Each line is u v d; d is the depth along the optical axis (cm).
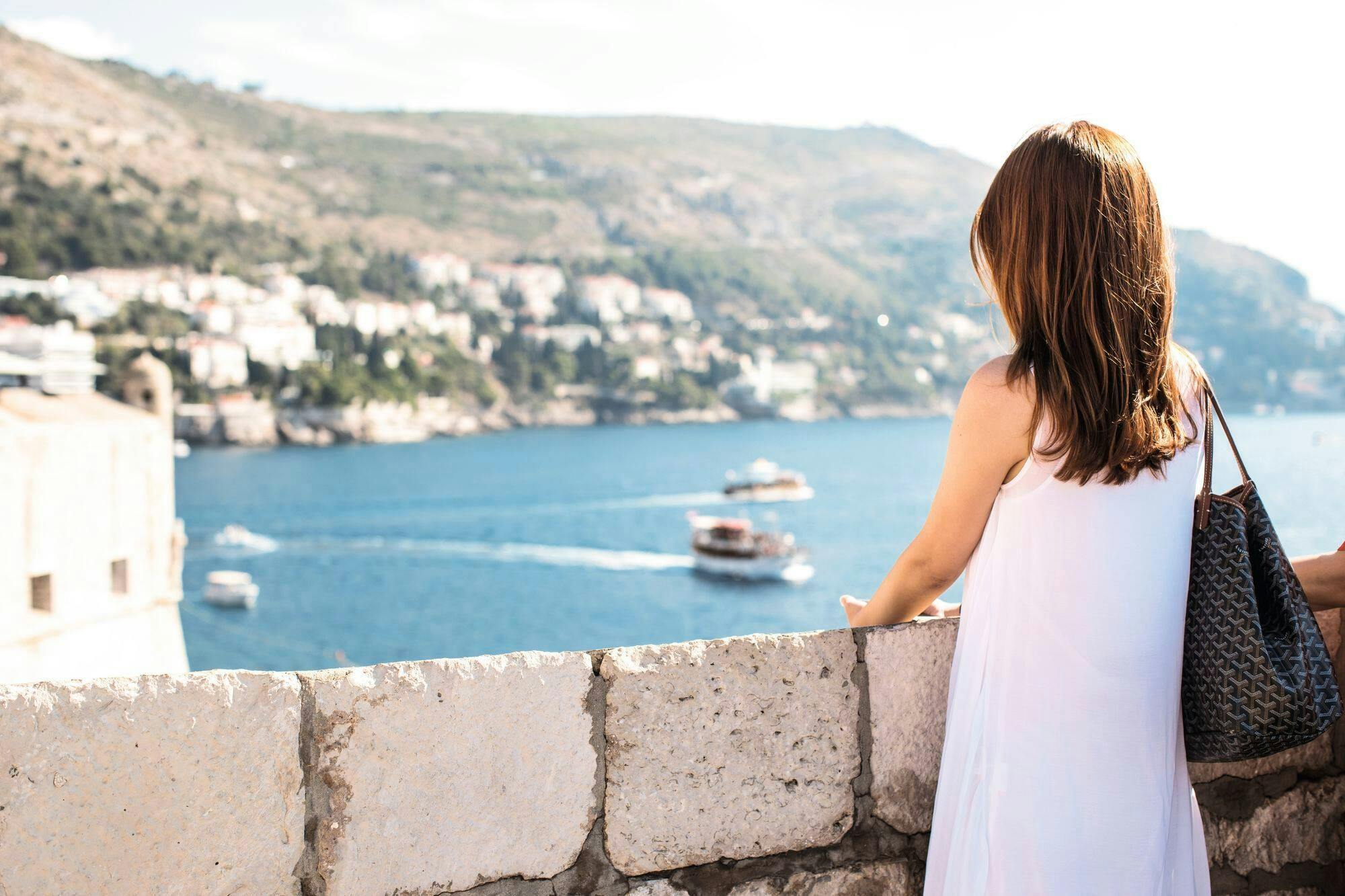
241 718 163
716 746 194
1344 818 246
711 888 195
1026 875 164
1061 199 163
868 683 204
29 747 150
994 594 172
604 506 12188
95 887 154
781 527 10575
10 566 1628
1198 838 179
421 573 8650
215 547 9669
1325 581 199
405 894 174
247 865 163
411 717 173
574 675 185
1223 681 166
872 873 204
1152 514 166
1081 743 164
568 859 185
